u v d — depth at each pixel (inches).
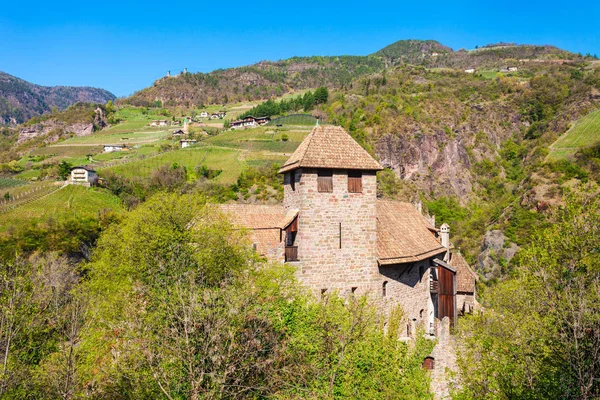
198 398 687.7
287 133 5944.9
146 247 1279.5
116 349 848.3
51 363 887.7
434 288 1600.6
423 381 788.6
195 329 722.2
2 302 946.1
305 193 1248.8
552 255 991.6
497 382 856.9
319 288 1256.2
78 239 2733.8
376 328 951.6
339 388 800.3
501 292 1259.2
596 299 839.1
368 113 6988.2
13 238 2551.7
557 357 794.2
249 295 866.1
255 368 804.6
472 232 4111.7
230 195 3619.6
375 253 1325.0
